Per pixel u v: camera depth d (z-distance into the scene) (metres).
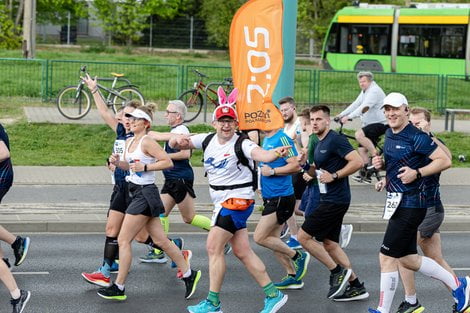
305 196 14.57
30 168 22.64
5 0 67.25
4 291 11.88
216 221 10.62
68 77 33.62
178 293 12.11
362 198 20.25
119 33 72.69
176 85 34.50
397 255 10.57
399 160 10.43
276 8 14.60
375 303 11.87
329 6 65.69
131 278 12.93
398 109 10.37
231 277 13.20
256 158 10.34
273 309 10.77
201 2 76.94
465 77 37.94
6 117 27.97
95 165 23.55
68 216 16.92
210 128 27.03
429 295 12.43
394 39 52.69
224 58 66.75
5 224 16.09
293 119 14.46
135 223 11.55
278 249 12.27
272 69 14.65
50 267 13.46
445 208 19.27
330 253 11.98
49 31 79.56
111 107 27.94
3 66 31.62
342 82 35.84
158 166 11.48
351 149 11.77
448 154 11.13
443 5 51.72
